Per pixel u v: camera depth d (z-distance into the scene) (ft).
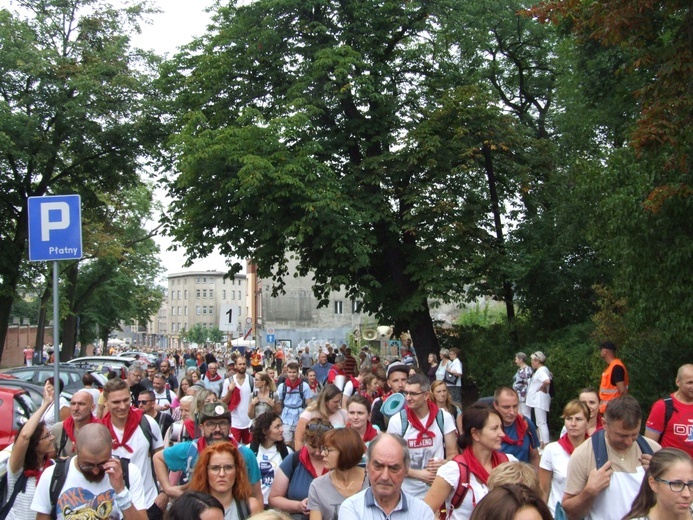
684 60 37.40
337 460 18.74
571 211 72.59
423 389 23.48
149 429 24.82
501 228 80.33
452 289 75.87
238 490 17.74
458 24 81.05
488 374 72.18
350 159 78.23
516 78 105.09
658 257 40.06
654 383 46.19
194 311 529.45
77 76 91.81
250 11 76.59
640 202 40.01
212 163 67.56
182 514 12.66
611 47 58.39
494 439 17.83
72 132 94.63
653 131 36.86
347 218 68.64
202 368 94.99
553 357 59.67
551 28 73.20
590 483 16.93
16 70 91.40
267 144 65.67
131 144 97.96
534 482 13.71
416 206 74.69
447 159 75.25
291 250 73.10
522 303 78.28
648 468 14.73
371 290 78.74
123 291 190.49
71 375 64.75
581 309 74.84
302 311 226.38
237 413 41.81
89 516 16.70
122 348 286.46
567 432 20.84
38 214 31.86
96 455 16.90
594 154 75.31
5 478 18.90
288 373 42.83
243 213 71.92
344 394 38.88
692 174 38.65
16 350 215.10
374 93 72.64
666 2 38.73
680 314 38.93
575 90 67.92
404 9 76.74
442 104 77.61
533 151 82.02
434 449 23.56
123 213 137.80
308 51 74.13
